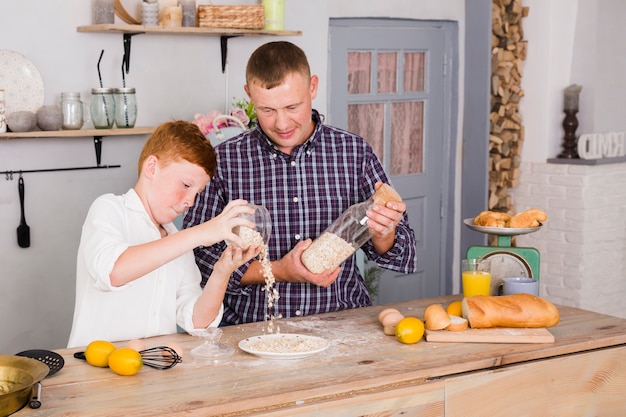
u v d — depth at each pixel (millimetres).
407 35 5039
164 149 2203
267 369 2029
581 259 5152
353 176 2699
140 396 1836
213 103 4094
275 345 2188
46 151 3643
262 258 2314
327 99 4703
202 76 4043
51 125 3494
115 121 3635
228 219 2086
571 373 2256
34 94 3545
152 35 3873
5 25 3492
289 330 2387
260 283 2588
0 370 1840
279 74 2387
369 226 2377
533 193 5344
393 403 1986
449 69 5277
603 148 5254
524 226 2734
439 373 2055
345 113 4809
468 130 5273
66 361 2094
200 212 2627
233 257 2209
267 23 4027
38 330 3721
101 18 3623
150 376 1977
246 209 2107
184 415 1752
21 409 1747
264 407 1841
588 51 5188
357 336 2324
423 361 2100
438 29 5195
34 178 3629
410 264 2672
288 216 2648
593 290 5246
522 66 5355
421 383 2031
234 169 2646
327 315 2561
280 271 2508
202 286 2584
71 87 3678
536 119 5309
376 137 5008
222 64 4090
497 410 2146
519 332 2307
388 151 5066
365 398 1944
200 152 2201
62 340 3795
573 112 5211
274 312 2629
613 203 5289
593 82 5211
